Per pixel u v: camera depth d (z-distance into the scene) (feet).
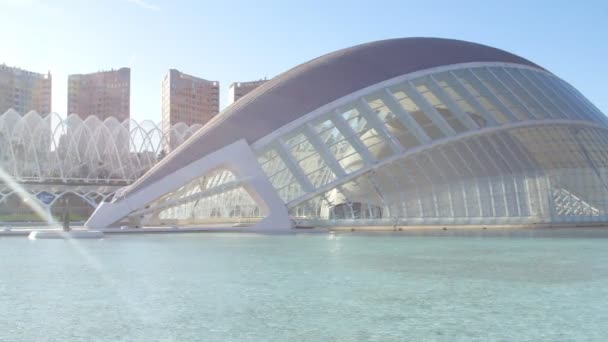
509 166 133.28
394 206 127.13
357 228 124.88
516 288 40.16
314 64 150.71
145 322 30.01
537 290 39.29
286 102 136.98
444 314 31.55
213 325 29.30
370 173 127.75
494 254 66.39
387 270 50.62
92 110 590.14
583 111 154.81
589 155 142.00
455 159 131.44
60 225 171.53
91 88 591.78
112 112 586.04
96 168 237.66
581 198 136.56
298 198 124.67
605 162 143.23
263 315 31.58
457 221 127.65
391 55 151.84
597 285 41.39
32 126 228.84
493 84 150.20
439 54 154.92
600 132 151.74
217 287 41.39
